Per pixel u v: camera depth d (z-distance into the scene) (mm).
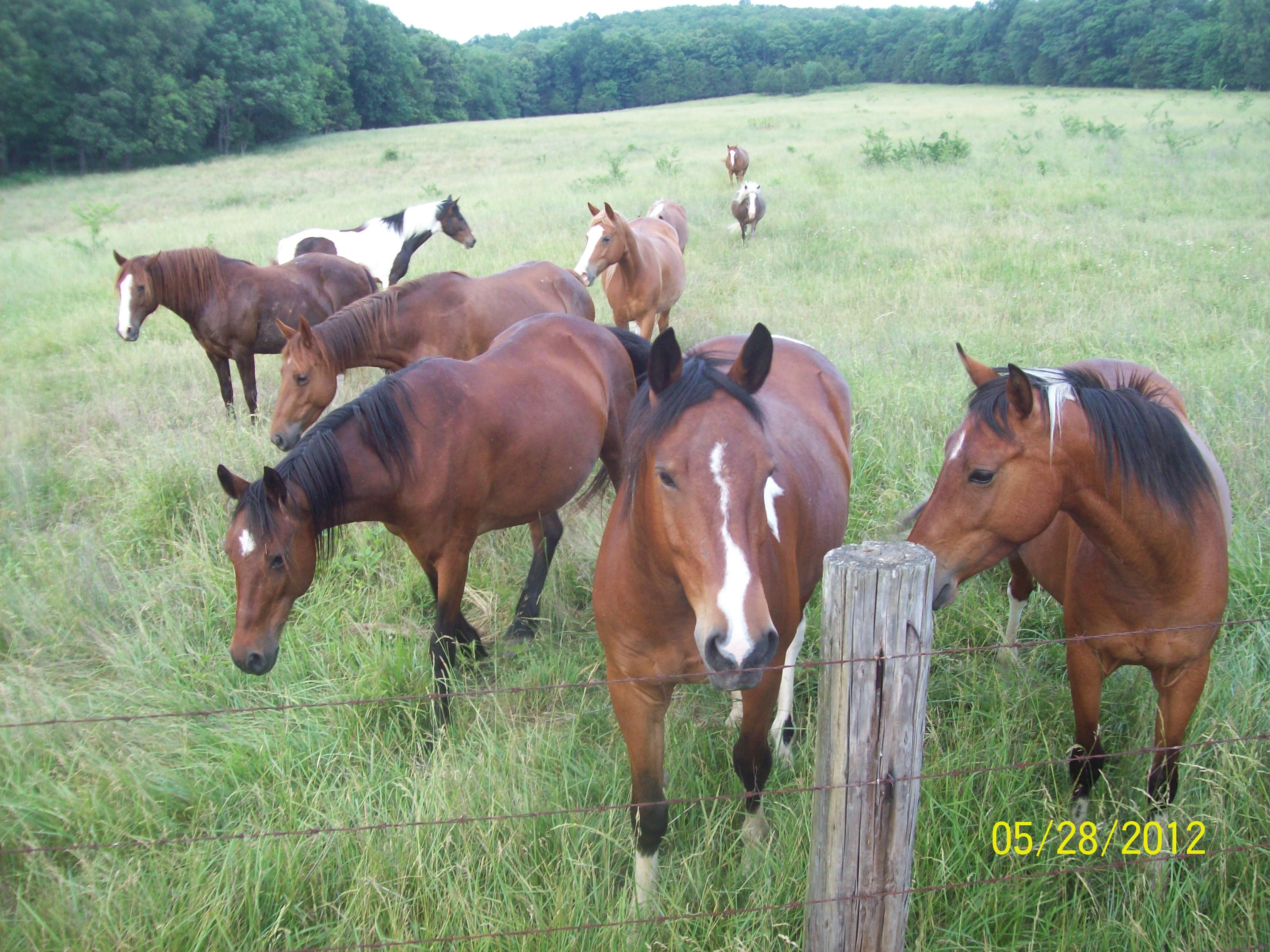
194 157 48781
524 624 4441
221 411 7402
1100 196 14078
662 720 2762
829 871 2104
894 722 1939
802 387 3887
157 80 46219
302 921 2697
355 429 3646
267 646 3479
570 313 6652
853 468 5270
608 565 2639
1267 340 6957
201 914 2631
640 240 8898
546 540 4645
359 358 5633
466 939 2348
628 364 5070
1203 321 7574
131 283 6863
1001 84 75750
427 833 2846
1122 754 2727
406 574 4766
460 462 3859
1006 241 11422
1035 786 3057
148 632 4293
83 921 2680
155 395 7824
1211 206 13156
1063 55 66562
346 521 3717
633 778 2744
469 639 4270
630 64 100750
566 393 4402
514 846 2834
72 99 43750
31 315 11406
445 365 4023
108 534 5180
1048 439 2514
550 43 121812
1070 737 3291
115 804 3178
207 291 7078
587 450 4531
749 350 2350
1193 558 2576
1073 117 26906
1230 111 31312
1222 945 2443
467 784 3072
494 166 30922
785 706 3543
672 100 97500
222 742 3498
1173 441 2578
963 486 2611
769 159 24625
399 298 5668
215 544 5000
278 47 54344
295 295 7332
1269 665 3490
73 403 7887
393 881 2723
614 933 2480
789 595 2775
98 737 3514
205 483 5527
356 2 70688
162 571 4770
